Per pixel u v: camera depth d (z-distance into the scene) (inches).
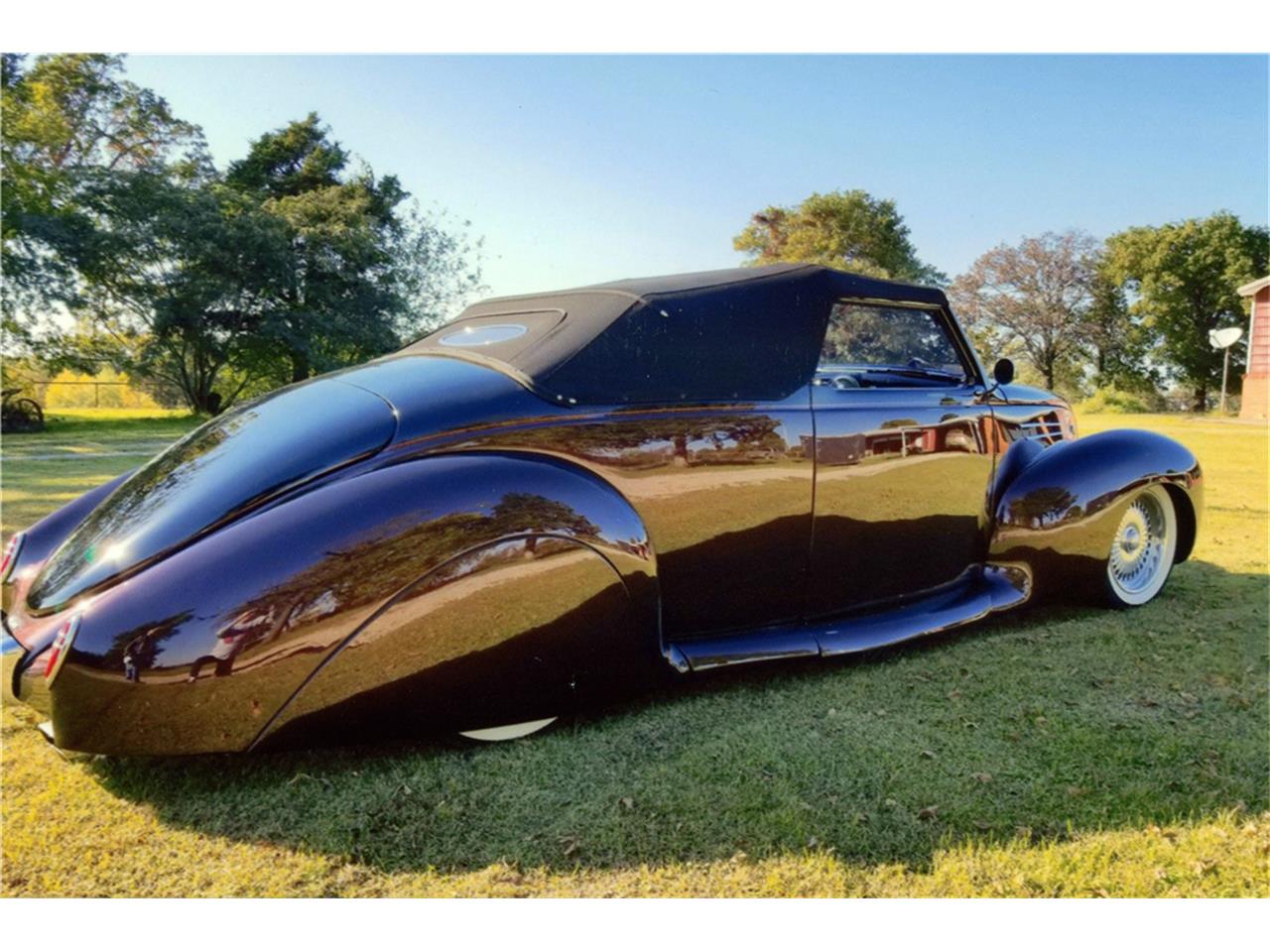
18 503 240.5
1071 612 135.6
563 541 81.9
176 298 762.8
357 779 78.2
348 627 73.3
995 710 95.1
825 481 106.0
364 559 74.0
